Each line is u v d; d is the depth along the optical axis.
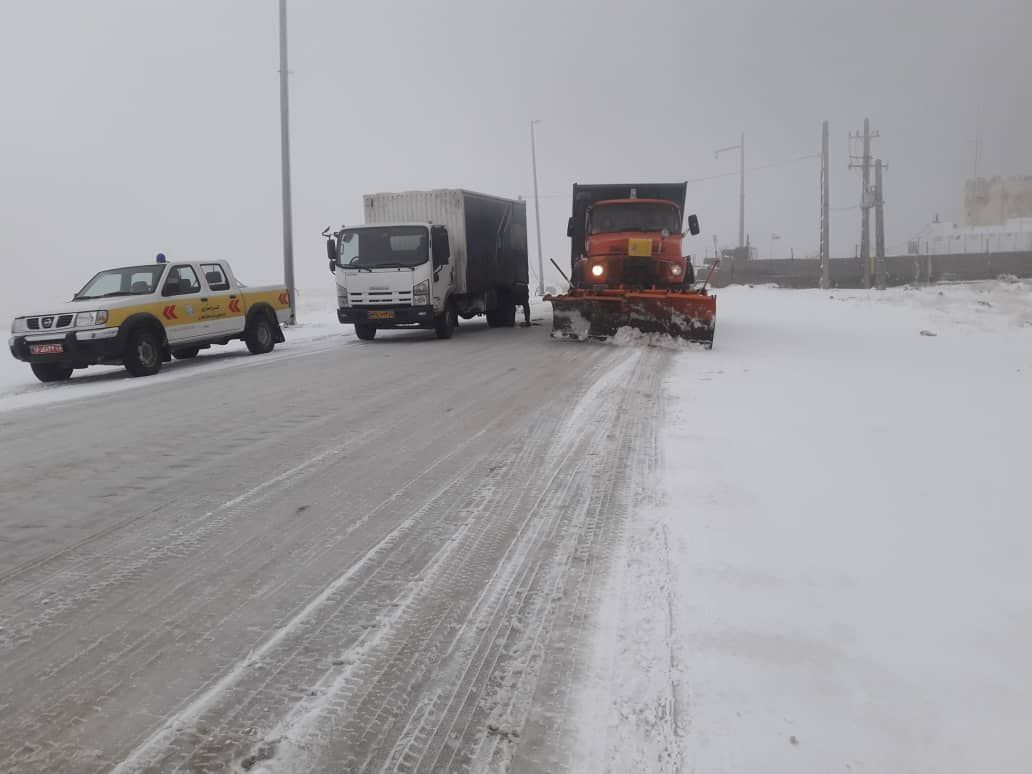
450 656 3.21
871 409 8.14
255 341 15.00
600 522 4.77
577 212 17.28
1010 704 2.74
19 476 6.02
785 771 2.43
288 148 21.70
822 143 47.25
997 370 11.09
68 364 11.86
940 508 4.84
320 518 4.93
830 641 3.20
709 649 3.17
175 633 3.43
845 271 59.88
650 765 2.50
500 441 6.97
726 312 24.14
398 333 19.61
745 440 6.75
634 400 8.87
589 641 3.30
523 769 2.51
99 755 2.58
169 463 6.34
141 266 13.25
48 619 3.58
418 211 18.03
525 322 22.36
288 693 2.95
